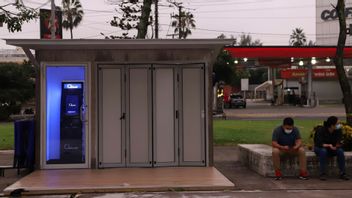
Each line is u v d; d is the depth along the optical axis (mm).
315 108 52656
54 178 11148
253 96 112562
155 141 12531
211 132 12586
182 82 12594
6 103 42250
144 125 12555
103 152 12477
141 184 10391
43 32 38875
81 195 9789
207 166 12562
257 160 12227
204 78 12578
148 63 12531
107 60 12438
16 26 11930
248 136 20781
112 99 12516
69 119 12500
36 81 12328
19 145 12328
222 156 15492
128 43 11523
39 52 12312
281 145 11523
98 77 12461
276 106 62000
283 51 43250
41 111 12352
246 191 10078
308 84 60062
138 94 12547
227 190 10180
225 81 48781
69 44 11531
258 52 43219
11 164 14047
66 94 12492
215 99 40188
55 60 12336
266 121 31062
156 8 25672
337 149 11352
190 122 12602
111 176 11336
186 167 12500
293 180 11273
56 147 12461
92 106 12414
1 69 43094
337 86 70812
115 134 12516
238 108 57531
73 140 12484
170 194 9805
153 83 12531
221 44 11797
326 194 9758
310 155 11664
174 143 12586
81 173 11766
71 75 12484
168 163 12570
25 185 10375
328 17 60594
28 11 12219
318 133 11562
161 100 12578
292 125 11516
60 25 40688
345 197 9469
